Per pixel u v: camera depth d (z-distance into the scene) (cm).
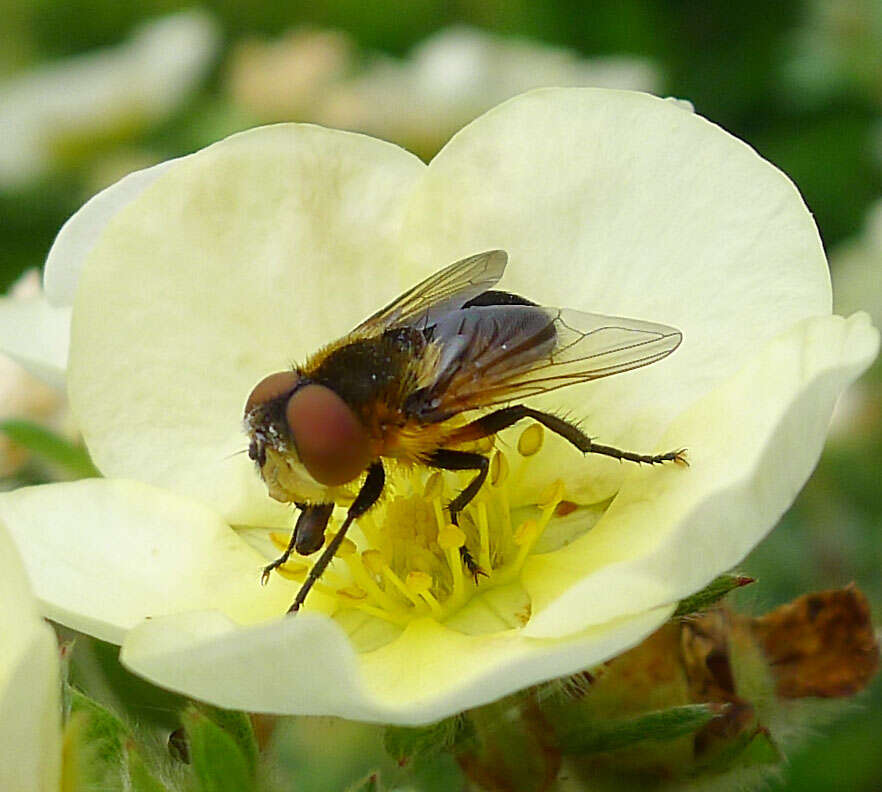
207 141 18
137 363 9
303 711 8
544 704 9
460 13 21
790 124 18
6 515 9
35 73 22
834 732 13
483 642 9
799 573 13
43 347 10
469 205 9
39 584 9
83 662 9
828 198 18
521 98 9
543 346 9
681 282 9
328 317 9
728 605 10
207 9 22
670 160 9
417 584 9
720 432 9
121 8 23
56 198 20
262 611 9
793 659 10
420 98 18
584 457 9
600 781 9
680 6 20
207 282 9
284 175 9
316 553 9
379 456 9
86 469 10
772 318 9
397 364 9
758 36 19
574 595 8
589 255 9
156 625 8
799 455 8
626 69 18
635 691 9
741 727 9
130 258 9
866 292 15
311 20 22
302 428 9
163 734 9
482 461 9
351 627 9
